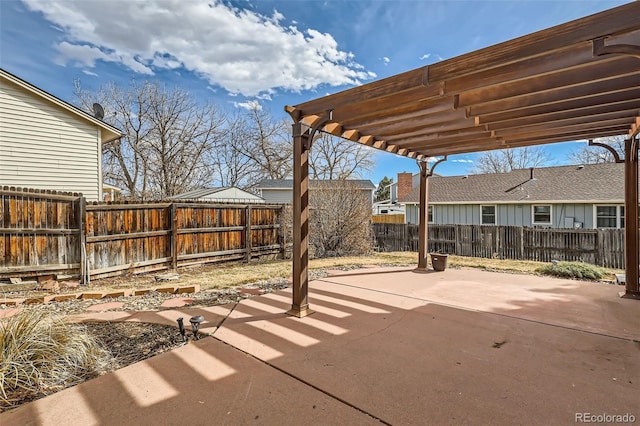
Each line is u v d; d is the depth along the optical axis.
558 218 12.11
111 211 5.91
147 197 21.70
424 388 2.26
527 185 13.34
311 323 3.58
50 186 7.97
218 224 7.68
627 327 3.43
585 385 2.29
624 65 2.65
